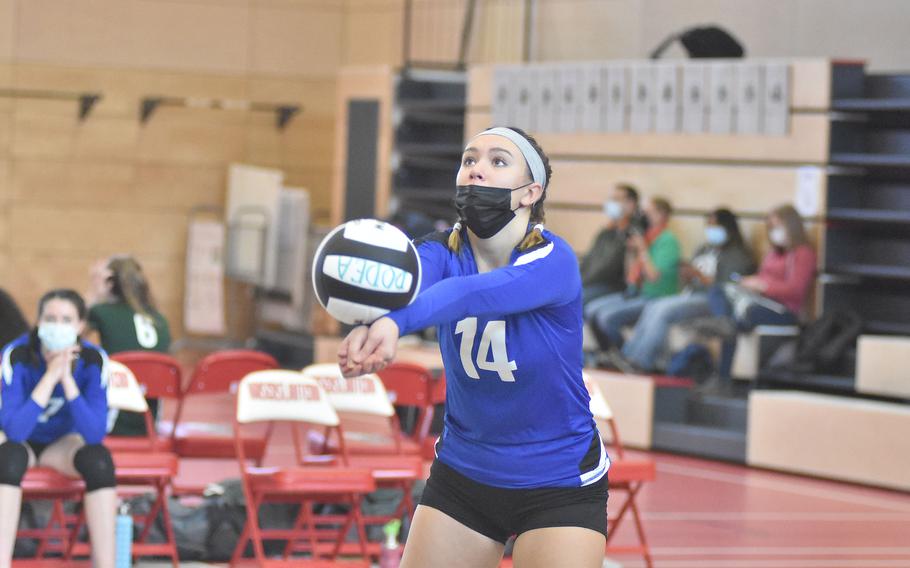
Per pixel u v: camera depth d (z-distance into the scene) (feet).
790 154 86.43
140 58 123.13
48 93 121.08
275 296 116.78
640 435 81.46
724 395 80.48
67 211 121.60
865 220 83.30
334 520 50.14
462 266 24.26
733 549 54.65
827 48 95.71
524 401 24.27
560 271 22.95
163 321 57.36
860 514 63.82
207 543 48.39
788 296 81.10
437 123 111.14
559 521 24.31
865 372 75.97
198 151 124.16
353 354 19.63
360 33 125.08
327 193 127.34
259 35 125.80
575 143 95.66
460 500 24.95
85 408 41.37
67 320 41.57
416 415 66.59
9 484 40.04
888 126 85.87
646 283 86.38
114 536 41.34
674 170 90.89
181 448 52.49
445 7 117.29
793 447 75.05
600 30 108.68
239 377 52.75
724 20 101.09
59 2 121.29
